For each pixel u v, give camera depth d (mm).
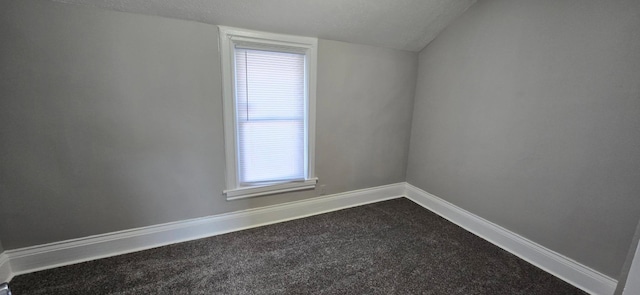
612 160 1716
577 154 1873
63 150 1902
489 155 2461
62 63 1798
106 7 1836
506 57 2252
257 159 2611
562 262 2002
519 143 2211
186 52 2111
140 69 2002
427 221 2861
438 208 3043
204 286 1858
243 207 2605
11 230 1865
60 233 1993
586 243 1876
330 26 2496
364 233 2596
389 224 2783
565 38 1871
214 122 2320
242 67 2369
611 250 1763
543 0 1973
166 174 2240
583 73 1799
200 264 2082
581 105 1824
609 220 1758
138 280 1891
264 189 2660
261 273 2004
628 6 1587
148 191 2201
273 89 2535
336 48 2709
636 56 1574
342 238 2500
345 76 2822
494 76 2361
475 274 2037
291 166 2793
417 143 3299
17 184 1829
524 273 2055
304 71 2639
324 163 2932
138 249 2234
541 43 2010
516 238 2289
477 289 1884
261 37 2328
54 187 1923
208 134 2320
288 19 2301
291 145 2744
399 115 3262
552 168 2016
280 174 2752
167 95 2119
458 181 2793
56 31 1750
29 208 1886
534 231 2166
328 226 2719
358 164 3145
